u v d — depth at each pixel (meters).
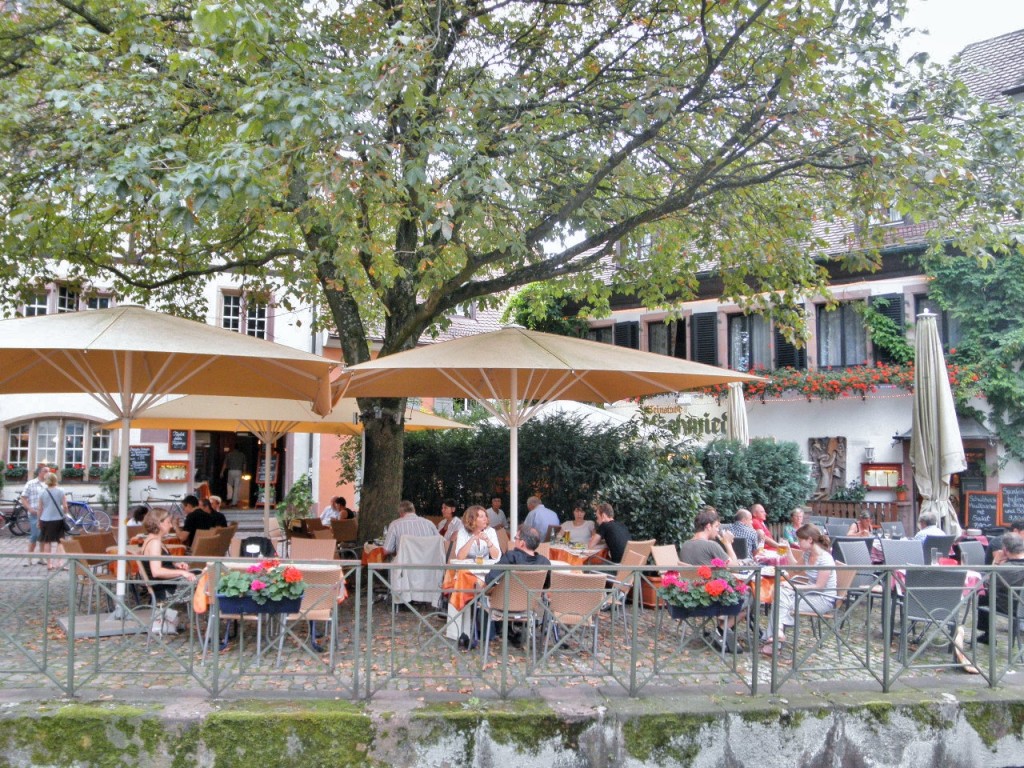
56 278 14.03
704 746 6.35
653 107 9.78
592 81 10.95
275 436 14.23
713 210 12.47
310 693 6.49
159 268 15.17
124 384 8.87
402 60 8.18
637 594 6.79
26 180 10.34
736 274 13.52
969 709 6.79
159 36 9.59
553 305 24.38
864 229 11.27
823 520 16.20
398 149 9.45
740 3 9.16
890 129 9.53
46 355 8.77
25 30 10.46
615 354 9.05
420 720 6.06
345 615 9.82
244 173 7.59
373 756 6.01
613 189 12.10
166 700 6.25
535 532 7.90
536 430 14.08
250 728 5.93
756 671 6.84
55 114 9.89
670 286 15.20
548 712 6.21
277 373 9.54
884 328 19.88
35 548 14.78
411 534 9.78
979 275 18.48
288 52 8.75
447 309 11.91
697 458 13.90
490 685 6.70
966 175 9.92
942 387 12.77
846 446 20.36
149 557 6.35
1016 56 20.47
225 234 14.24
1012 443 18.09
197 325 8.37
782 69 8.97
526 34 11.29
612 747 6.24
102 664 6.64
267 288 16.25
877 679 7.13
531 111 10.41
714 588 6.72
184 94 9.85
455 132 9.00
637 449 13.50
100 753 5.89
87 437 20.88
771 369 21.55
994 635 7.26
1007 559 8.17
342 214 8.99
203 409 11.88
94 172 8.99
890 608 7.30
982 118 10.03
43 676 6.79
